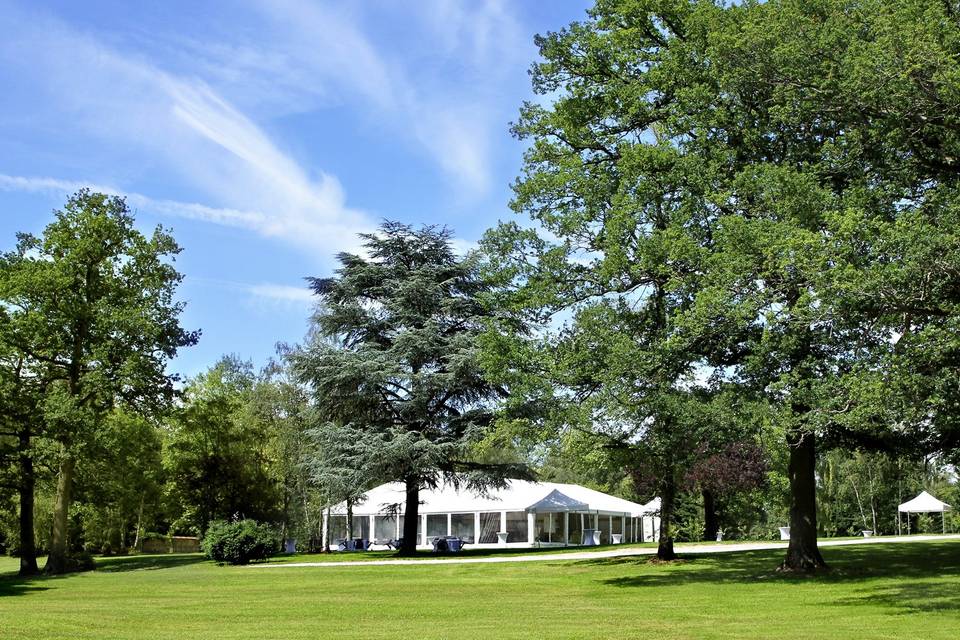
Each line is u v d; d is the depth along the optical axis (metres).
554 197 23.73
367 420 38.66
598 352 21.17
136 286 37.81
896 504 59.22
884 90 17.08
